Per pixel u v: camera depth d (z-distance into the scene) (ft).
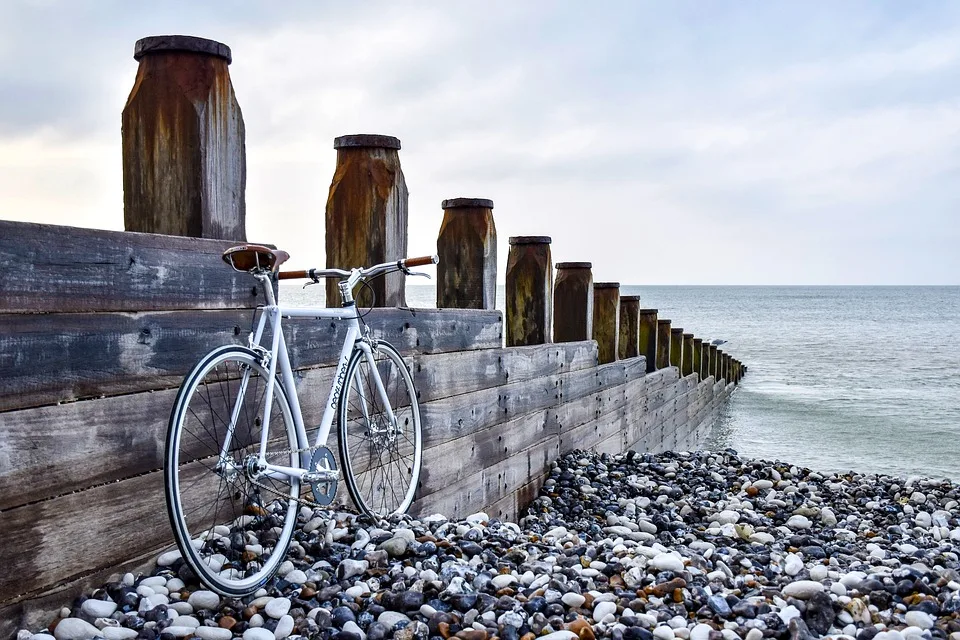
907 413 56.39
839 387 74.02
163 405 9.97
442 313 16.72
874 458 40.22
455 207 19.34
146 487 9.75
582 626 9.11
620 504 20.57
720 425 51.67
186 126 10.44
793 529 19.34
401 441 14.90
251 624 9.09
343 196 15.01
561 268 26.45
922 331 193.26
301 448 11.02
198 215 10.56
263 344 11.52
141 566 9.71
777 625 9.52
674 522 18.88
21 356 8.18
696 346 47.24
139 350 9.61
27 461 8.26
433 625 9.27
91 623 8.52
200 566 9.00
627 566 11.93
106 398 9.18
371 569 10.68
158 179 10.53
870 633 9.25
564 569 11.61
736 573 12.87
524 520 19.51
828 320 266.77
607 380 27.45
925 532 18.66
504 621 9.36
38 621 8.37
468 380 17.71
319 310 11.98
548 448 22.27
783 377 84.64
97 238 9.02
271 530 11.21
